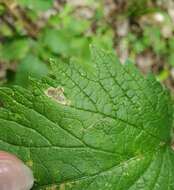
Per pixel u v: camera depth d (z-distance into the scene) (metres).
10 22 0.31
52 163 0.12
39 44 0.29
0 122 0.12
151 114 0.13
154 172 0.13
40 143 0.12
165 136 0.14
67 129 0.12
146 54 0.37
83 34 0.31
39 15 0.33
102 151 0.12
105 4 0.37
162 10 0.39
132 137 0.13
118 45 0.36
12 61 0.30
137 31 0.37
